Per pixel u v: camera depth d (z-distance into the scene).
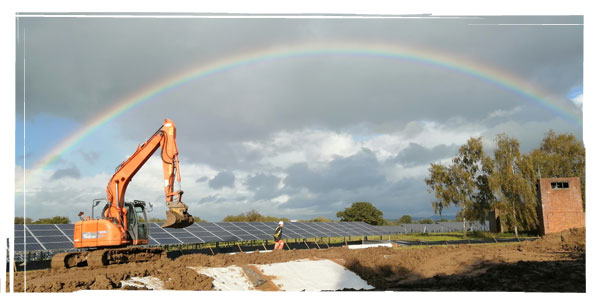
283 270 16.86
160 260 18.80
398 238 42.81
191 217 18.81
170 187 18.72
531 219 43.47
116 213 19.34
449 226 65.44
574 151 45.88
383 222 71.62
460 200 50.00
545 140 47.78
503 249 22.14
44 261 22.28
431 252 21.94
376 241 37.12
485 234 45.19
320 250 22.47
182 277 14.65
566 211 34.06
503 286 13.63
